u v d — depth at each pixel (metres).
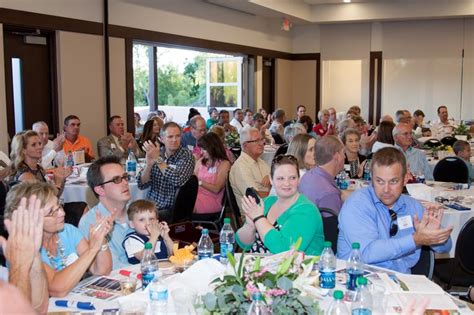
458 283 3.54
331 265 2.41
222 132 7.14
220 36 11.04
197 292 2.04
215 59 13.25
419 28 13.39
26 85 7.32
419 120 11.41
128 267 2.62
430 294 2.19
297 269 1.97
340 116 11.68
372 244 2.64
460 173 6.14
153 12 9.11
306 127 10.73
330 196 3.48
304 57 14.35
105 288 2.33
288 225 2.77
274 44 13.35
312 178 3.54
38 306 2.02
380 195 2.69
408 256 2.77
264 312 1.61
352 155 5.65
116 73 8.44
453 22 13.08
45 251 2.41
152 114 10.65
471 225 3.36
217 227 4.80
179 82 15.90
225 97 13.21
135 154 7.34
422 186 4.46
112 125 7.28
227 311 1.66
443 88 13.35
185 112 14.88
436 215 2.58
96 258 2.50
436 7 12.32
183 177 4.61
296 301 1.66
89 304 2.13
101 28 8.14
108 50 8.24
